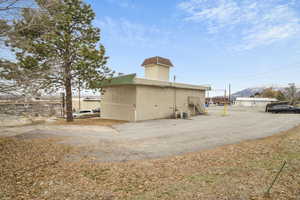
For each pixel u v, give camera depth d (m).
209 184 3.74
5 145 6.61
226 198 3.16
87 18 13.59
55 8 6.23
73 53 12.58
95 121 16.08
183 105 20.91
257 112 26.80
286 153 5.70
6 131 10.00
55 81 12.62
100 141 7.95
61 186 3.77
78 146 7.02
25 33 5.80
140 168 4.76
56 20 6.49
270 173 4.21
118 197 3.30
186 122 15.07
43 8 5.73
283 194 3.24
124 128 12.05
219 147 6.81
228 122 14.79
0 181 3.93
